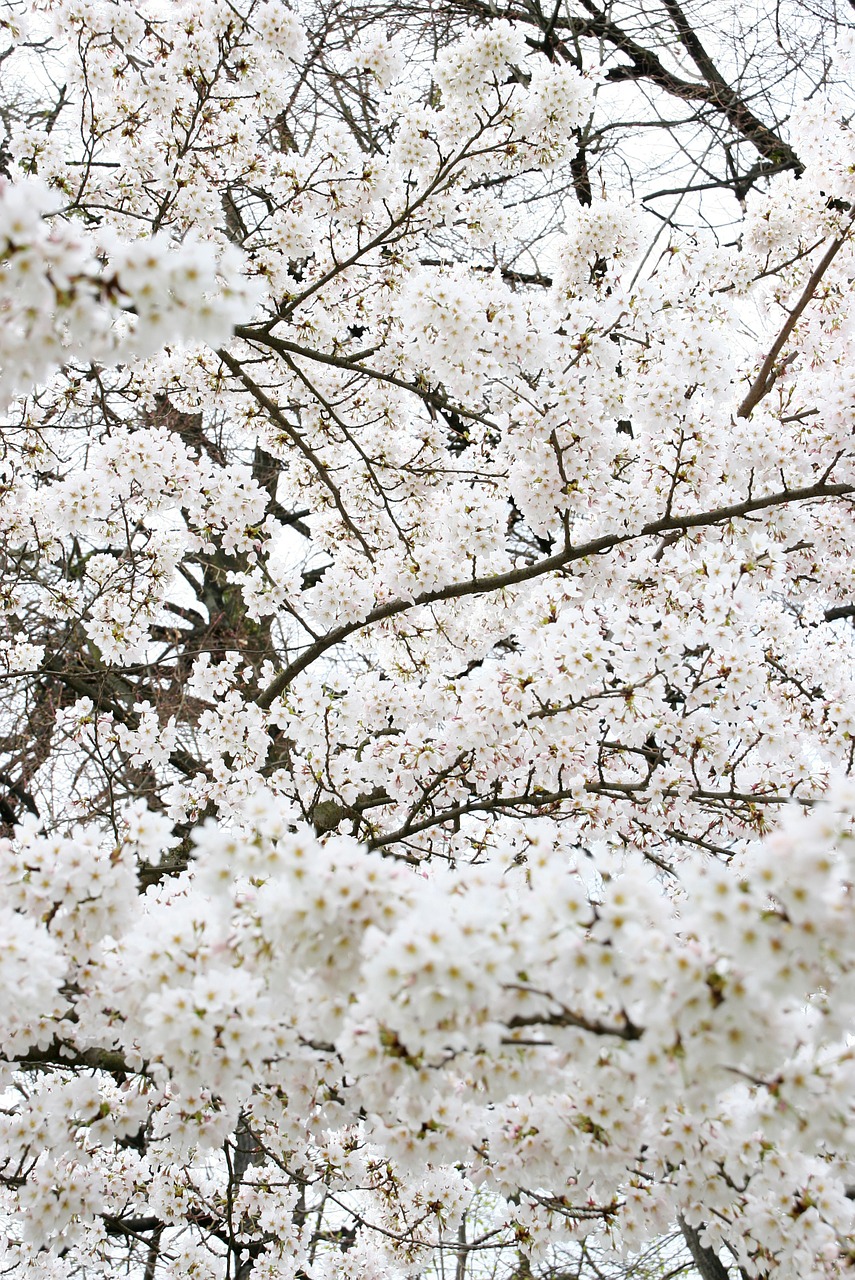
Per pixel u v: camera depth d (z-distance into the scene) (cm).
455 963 186
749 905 187
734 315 536
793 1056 205
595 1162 252
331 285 598
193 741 816
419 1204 449
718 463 471
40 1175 322
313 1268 535
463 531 479
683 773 453
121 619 507
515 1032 222
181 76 527
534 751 440
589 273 534
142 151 556
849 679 534
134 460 480
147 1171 462
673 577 478
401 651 551
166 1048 224
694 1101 202
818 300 579
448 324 416
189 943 235
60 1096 308
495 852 279
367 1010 201
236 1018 220
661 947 192
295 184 557
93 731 506
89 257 220
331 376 609
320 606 502
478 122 525
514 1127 273
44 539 577
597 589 491
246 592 506
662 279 544
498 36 476
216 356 552
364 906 206
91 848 249
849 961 188
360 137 848
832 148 553
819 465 493
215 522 504
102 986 252
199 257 204
